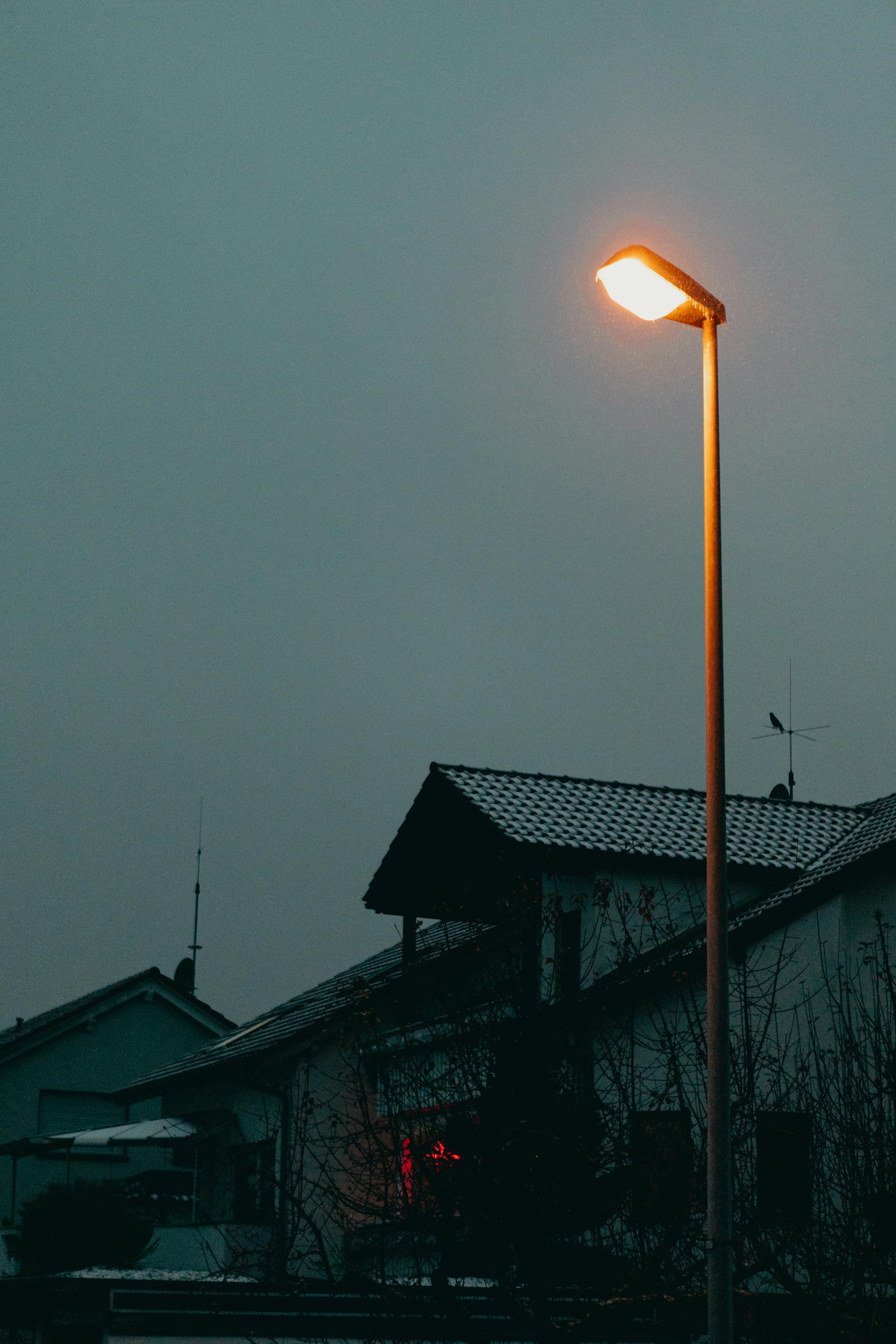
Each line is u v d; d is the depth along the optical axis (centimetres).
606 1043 1300
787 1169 1326
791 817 2303
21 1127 3603
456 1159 1225
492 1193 1191
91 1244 2462
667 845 2072
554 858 1673
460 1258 1238
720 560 1080
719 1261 948
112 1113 3706
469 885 1466
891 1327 1159
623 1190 1230
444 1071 1345
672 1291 1216
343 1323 1369
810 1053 1481
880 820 2223
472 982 1372
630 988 1317
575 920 1919
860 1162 1271
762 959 1798
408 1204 1249
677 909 2012
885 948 1566
